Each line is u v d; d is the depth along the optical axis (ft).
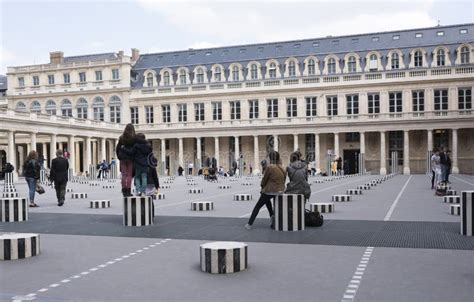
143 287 28.07
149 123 296.10
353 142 269.44
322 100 266.57
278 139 280.51
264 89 274.98
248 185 142.41
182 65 300.61
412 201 80.53
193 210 68.44
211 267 31.12
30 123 215.31
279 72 280.10
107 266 33.42
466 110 240.94
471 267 32.30
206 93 284.82
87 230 49.65
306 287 27.78
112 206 76.28
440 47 252.83
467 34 255.70
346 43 276.21
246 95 279.69
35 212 67.46
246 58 290.56
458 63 248.52
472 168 247.50
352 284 28.35
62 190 77.51
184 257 36.24
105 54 316.40
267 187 48.78
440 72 247.09
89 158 259.19
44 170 178.60
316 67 273.33
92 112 301.43
